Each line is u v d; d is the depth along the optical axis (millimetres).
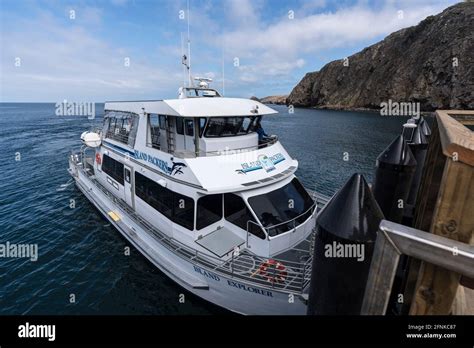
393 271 2209
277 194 8320
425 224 3496
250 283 6746
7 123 64875
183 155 8516
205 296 8102
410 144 7973
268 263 6828
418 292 2316
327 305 4066
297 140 41781
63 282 10188
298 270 7047
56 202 17359
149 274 10359
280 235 7535
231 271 7055
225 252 7391
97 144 13992
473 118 3453
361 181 3848
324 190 21156
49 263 11273
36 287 9977
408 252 2084
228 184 7781
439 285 2209
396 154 6004
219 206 8219
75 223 14562
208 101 9039
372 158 30250
